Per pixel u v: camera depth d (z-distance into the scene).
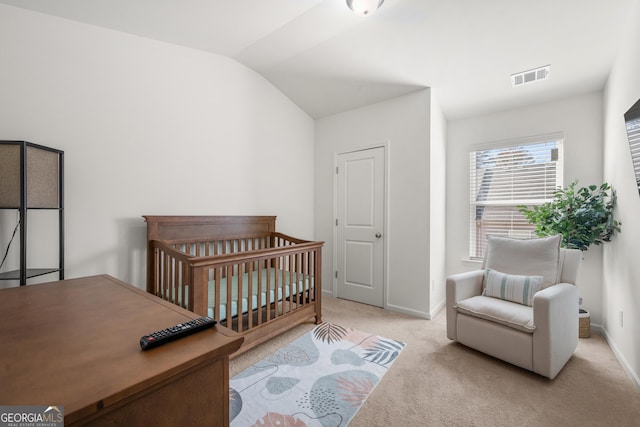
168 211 2.49
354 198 3.54
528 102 3.02
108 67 2.18
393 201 3.20
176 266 2.00
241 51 2.71
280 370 1.94
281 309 2.53
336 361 2.06
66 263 1.99
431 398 1.66
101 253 2.13
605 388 1.75
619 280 2.16
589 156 2.75
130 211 2.28
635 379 1.80
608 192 2.52
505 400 1.64
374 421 1.47
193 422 0.69
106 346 0.73
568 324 1.99
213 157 2.81
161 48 2.46
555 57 2.33
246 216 2.97
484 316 2.08
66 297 1.14
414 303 3.03
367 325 2.75
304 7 2.02
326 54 2.66
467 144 3.44
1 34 1.78
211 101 2.79
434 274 3.06
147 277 2.24
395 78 2.86
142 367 0.63
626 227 2.03
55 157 1.76
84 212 2.06
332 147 3.75
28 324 0.87
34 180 1.60
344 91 3.23
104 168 2.15
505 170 3.23
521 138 3.10
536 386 1.77
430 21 2.12
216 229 2.70
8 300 1.10
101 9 1.93
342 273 3.65
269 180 3.35
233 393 1.69
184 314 0.96
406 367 1.99
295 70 3.02
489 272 2.42
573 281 2.15
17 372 0.60
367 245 3.42
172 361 0.65
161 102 2.46
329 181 3.78
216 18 2.12
